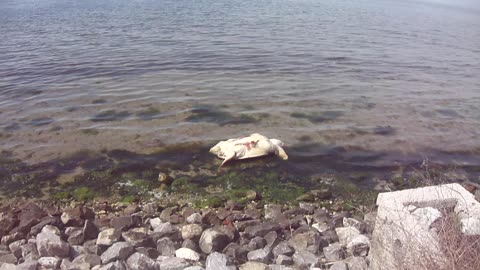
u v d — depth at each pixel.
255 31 26.28
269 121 12.36
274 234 7.04
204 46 21.64
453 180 9.53
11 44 21.53
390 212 5.24
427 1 68.69
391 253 4.91
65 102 13.62
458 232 4.52
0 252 6.52
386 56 21.52
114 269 5.86
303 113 13.05
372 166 10.02
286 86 15.62
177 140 11.05
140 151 10.45
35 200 8.45
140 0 40.09
